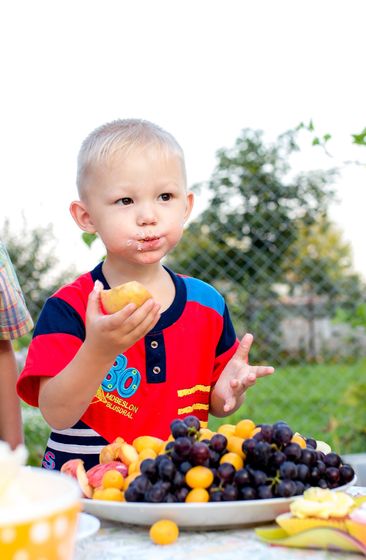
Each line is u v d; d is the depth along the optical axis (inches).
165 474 48.1
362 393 208.7
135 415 73.0
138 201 71.3
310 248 308.0
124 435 72.6
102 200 72.0
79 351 61.2
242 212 295.1
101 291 60.1
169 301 77.0
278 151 302.7
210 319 78.1
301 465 49.8
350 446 203.8
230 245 296.8
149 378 73.5
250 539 46.1
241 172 301.7
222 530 48.2
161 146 72.3
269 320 300.5
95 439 72.7
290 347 311.1
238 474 48.3
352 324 192.4
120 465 53.9
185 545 45.0
